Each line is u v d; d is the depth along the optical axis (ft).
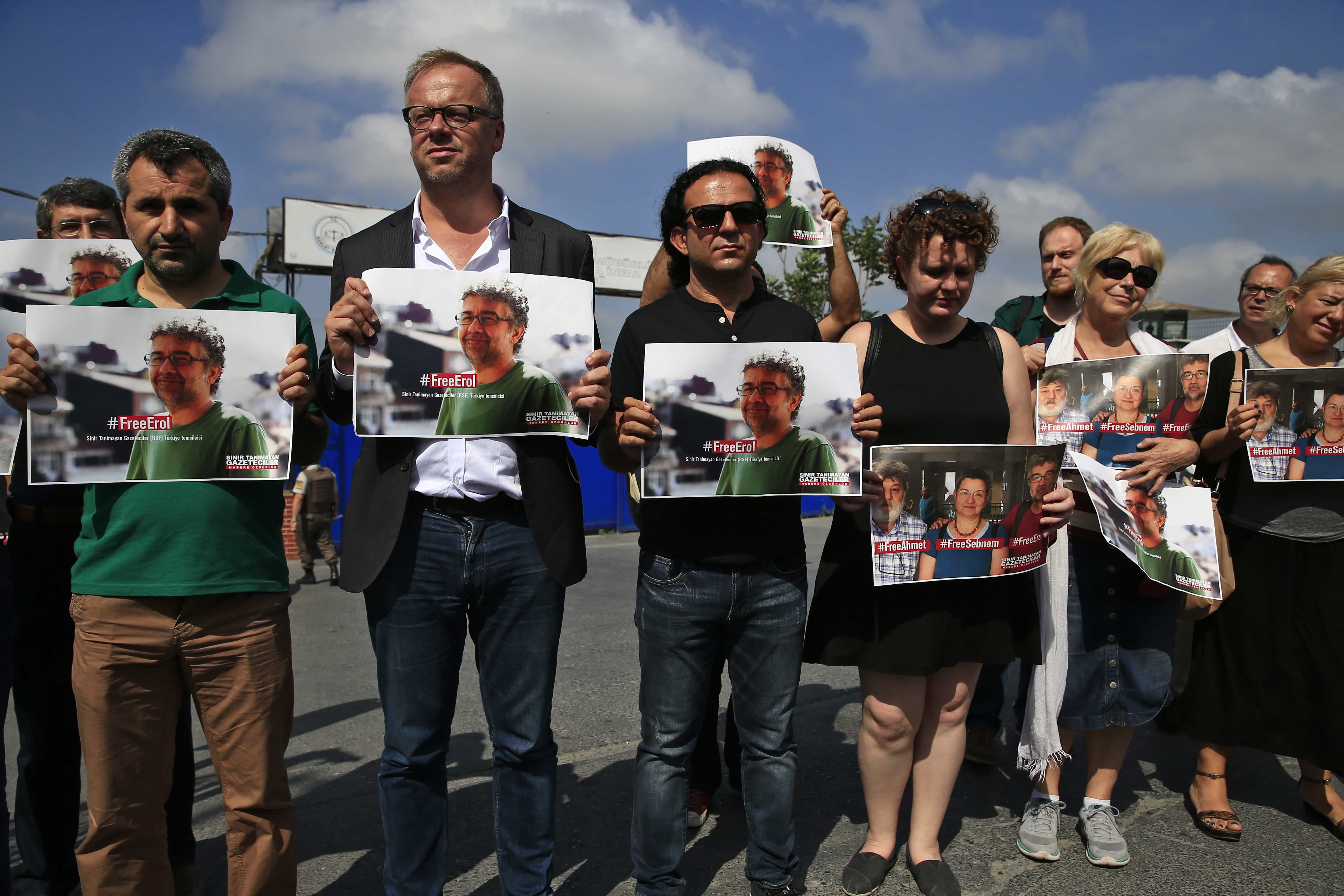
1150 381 8.63
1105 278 9.05
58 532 7.61
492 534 6.81
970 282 7.67
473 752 11.73
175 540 6.19
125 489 6.26
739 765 10.31
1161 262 8.98
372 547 6.73
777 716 7.56
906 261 7.83
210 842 9.20
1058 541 8.91
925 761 8.23
